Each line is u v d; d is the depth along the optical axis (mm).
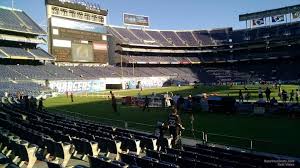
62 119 25438
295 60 110812
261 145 18375
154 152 12406
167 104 40969
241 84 94188
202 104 35906
